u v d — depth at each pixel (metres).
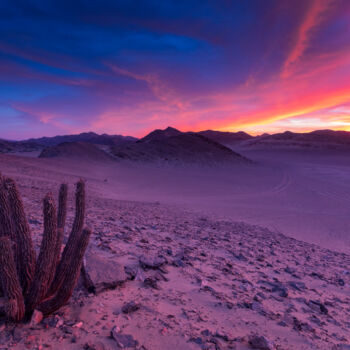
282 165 120.44
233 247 11.80
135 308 4.37
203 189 50.06
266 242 15.31
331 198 47.47
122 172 67.25
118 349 3.32
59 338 3.36
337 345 4.59
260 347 3.87
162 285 5.73
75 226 4.17
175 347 3.58
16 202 3.75
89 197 23.62
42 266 3.64
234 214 27.75
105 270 5.14
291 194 49.94
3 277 3.27
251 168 96.31
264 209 32.56
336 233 23.55
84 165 65.19
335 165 130.12
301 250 15.09
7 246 3.22
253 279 7.80
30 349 3.10
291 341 4.39
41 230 7.71
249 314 5.14
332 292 8.21
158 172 73.44
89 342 3.33
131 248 7.73
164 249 8.48
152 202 30.81
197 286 6.10
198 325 4.32
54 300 3.71
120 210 18.16
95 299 4.49
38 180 28.98
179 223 16.67
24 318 3.63
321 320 5.72
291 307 6.08
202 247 10.55
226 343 3.91
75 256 3.73
